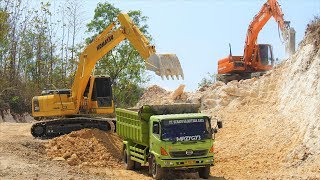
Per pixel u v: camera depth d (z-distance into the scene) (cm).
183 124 2283
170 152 2241
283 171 2420
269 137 2947
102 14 6100
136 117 2473
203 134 2277
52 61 6034
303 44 3381
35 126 3353
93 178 2220
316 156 2458
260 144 2916
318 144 2519
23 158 2533
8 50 5850
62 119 3338
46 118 3456
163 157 2245
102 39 3033
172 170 2419
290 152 2639
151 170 2386
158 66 2541
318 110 2720
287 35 3794
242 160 2759
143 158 2448
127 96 6019
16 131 3769
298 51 3453
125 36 2856
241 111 3559
